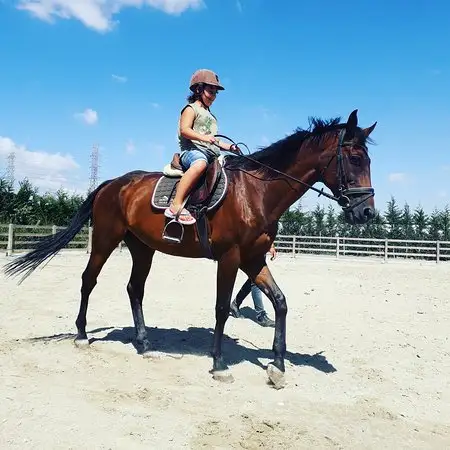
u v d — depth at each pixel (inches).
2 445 116.7
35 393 148.6
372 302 368.8
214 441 128.4
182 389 165.0
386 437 140.2
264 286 179.9
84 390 156.2
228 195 173.9
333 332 267.0
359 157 166.4
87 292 211.2
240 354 211.8
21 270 211.5
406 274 590.6
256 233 173.9
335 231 1135.0
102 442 122.4
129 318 276.1
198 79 181.2
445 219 1071.6
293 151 176.1
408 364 212.4
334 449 129.9
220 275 176.2
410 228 1087.6
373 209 164.7
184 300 345.7
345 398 168.6
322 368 200.5
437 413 161.3
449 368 209.0
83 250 778.2
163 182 190.2
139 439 126.0
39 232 804.6
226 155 188.7
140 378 173.6
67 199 1024.9
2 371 168.4
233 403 155.7
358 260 836.0
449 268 693.3
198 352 211.5
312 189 174.7
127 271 487.8
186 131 175.8
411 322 300.4
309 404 159.8
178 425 135.5
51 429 126.1
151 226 190.4
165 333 243.9
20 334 228.4
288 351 224.8
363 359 217.0
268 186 175.2
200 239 177.6
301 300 363.6
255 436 132.8
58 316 273.1
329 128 173.5
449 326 291.3
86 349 204.4
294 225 1157.1
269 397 163.5
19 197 935.0
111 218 204.7
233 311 295.7
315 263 730.2
